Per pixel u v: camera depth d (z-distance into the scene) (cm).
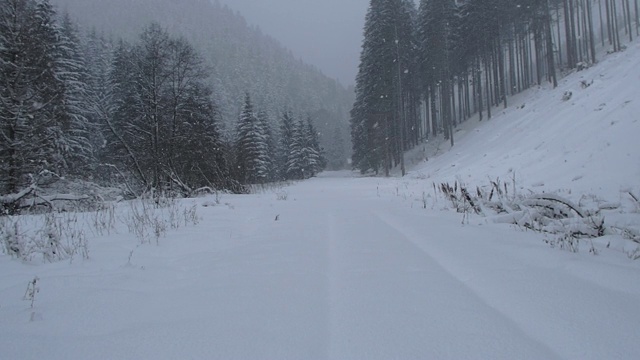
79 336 259
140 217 743
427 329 252
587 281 334
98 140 2828
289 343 238
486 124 3275
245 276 391
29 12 1516
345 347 232
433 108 4259
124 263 458
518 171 1433
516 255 431
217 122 2533
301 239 580
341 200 1313
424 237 554
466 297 308
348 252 478
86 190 1400
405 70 3809
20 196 972
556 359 210
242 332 256
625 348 217
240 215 905
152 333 259
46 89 1520
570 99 2042
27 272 421
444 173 2289
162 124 1975
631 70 1711
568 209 660
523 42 4094
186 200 1314
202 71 2105
